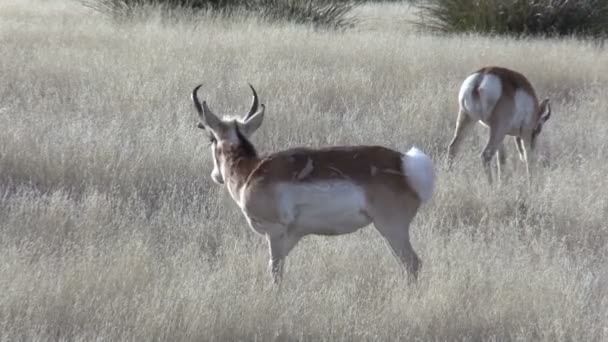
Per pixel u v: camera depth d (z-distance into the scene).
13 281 24.00
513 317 24.02
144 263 26.25
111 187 34.31
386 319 23.31
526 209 33.84
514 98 39.00
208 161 37.03
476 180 36.28
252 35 62.62
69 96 46.34
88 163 35.44
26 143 36.91
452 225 32.84
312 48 59.62
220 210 32.88
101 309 23.11
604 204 34.12
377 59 57.78
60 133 38.44
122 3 76.12
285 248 24.98
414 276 25.11
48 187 34.75
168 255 28.30
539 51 64.94
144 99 45.12
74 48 57.03
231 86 49.31
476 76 39.56
